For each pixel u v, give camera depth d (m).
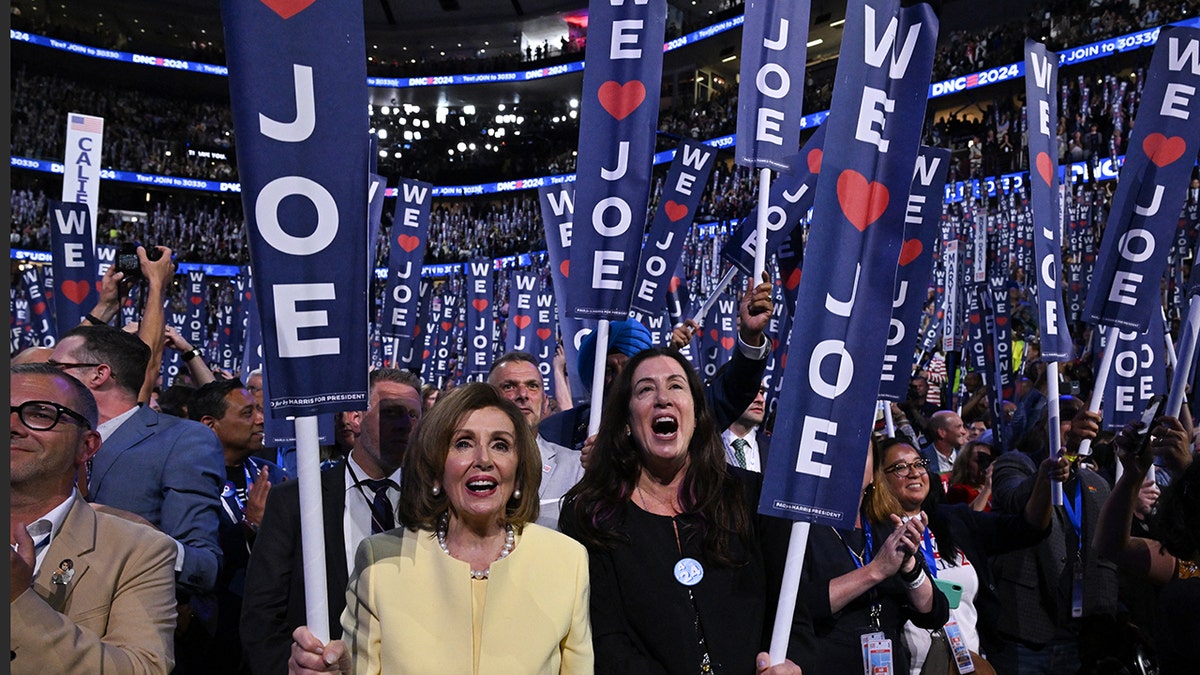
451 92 35.09
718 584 2.39
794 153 3.48
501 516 2.25
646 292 4.77
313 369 2.00
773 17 3.48
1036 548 4.00
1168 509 2.12
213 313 31.98
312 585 1.98
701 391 2.57
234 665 3.41
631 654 2.35
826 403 2.36
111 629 2.07
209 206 34.97
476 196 34.84
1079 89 18.00
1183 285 8.83
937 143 20.48
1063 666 3.95
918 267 4.01
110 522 2.16
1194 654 1.97
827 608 2.71
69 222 5.05
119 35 33.62
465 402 2.24
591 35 3.47
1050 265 3.90
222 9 1.98
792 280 4.84
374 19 34.97
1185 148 3.84
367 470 2.80
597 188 3.42
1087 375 7.22
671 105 31.84
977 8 23.00
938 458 6.43
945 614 2.89
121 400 3.16
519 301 8.41
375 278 32.25
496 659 2.11
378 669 2.14
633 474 2.54
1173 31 3.86
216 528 3.11
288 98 2.00
